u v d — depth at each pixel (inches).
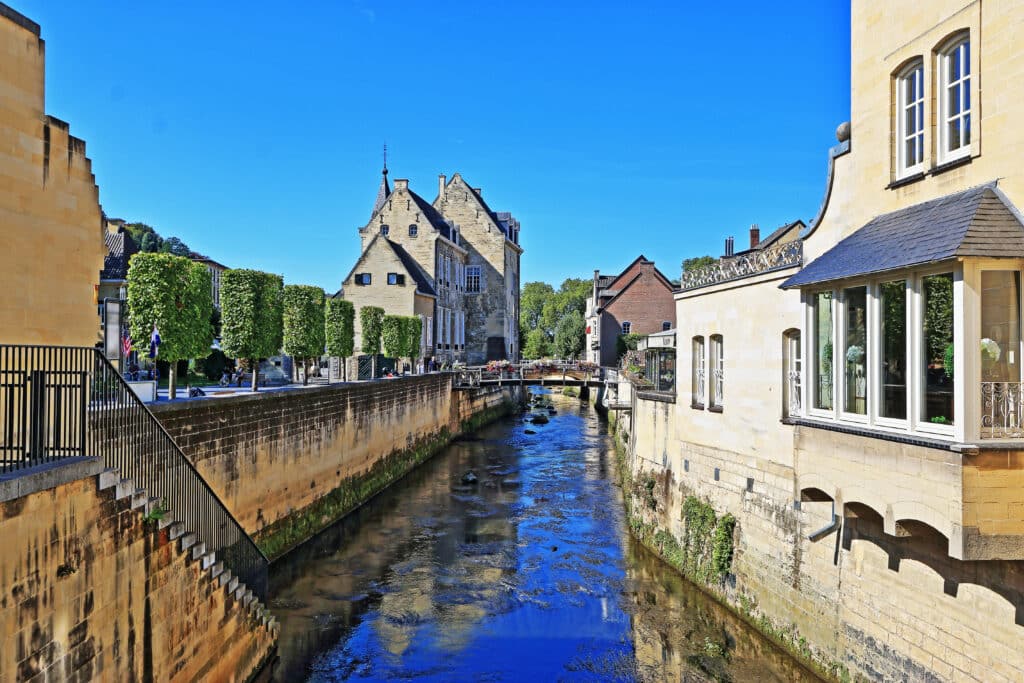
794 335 482.0
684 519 634.8
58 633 270.4
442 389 1541.6
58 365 322.0
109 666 303.7
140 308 639.8
